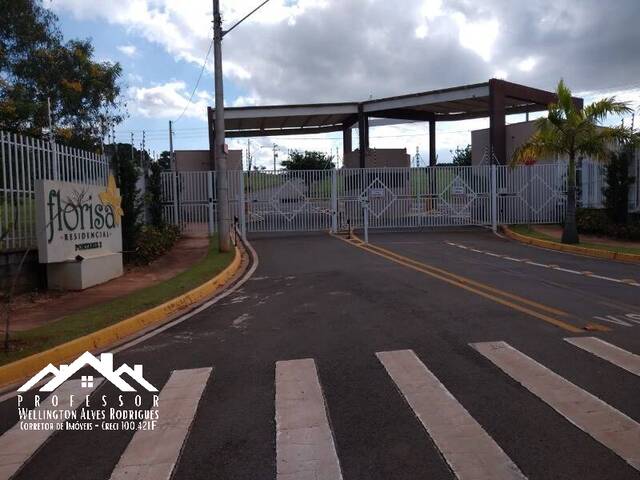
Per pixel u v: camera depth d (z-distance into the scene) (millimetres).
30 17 22719
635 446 4555
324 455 4527
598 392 5734
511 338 7777
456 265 15328
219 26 18469
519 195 27500
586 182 27344
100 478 4289
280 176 26422
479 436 4789
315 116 38562
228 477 4242
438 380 6180
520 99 32562
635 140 20219
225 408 5609
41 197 12133
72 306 11250
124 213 16719
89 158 15117
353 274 13938
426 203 27406
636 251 17641
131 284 13836
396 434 4875
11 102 20828
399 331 8289
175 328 9188
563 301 10234
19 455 4738
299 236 25109
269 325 9047
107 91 26047
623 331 8117
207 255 18500
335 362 6953
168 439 4938
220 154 18688
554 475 4133
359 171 26969
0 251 11609
